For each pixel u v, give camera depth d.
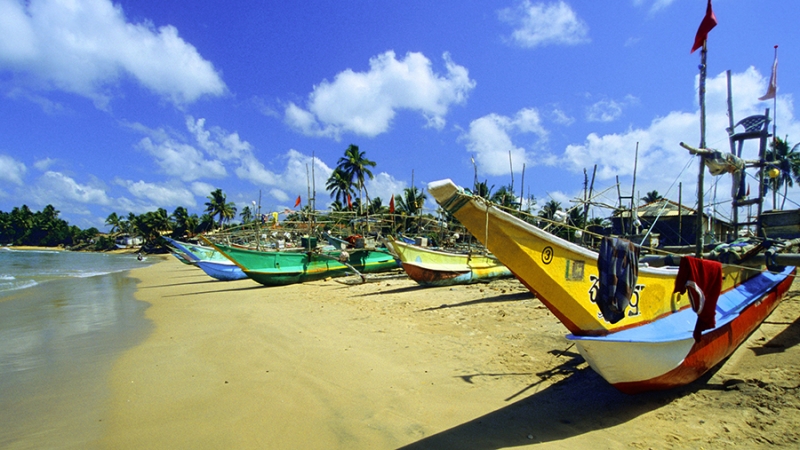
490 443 5.52
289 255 25.61
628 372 5.79
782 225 13.59
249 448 5.71
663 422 5.79
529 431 5.78
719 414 5.89
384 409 6.75
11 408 7.25
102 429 6.41
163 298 21.98
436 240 37.56
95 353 10.70
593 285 6.20
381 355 9.47
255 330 12.62
